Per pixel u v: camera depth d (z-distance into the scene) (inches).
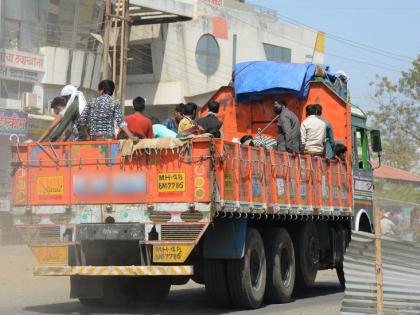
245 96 693.3
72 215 486.9
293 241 607.5
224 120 710.5
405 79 2488.9
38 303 572.4
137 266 465.4
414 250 370.0
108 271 469.1
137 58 2324.1
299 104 688.4
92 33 1847.9
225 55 2340.1
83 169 486.0
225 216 474.9
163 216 463.8
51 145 494.0
